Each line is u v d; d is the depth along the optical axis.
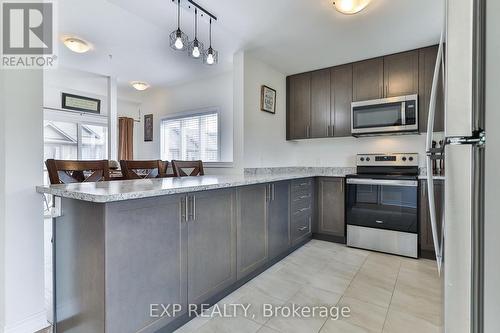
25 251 1.54
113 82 4.39
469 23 0.80
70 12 2.44
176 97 4.98
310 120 3.75
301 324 1.65
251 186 2.20
